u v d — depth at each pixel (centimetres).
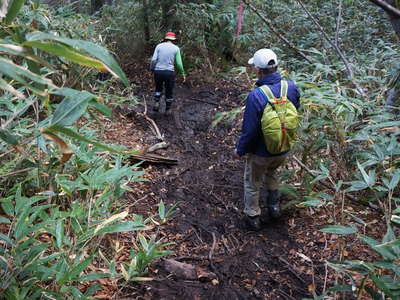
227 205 362
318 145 332
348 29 660
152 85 712
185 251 294
